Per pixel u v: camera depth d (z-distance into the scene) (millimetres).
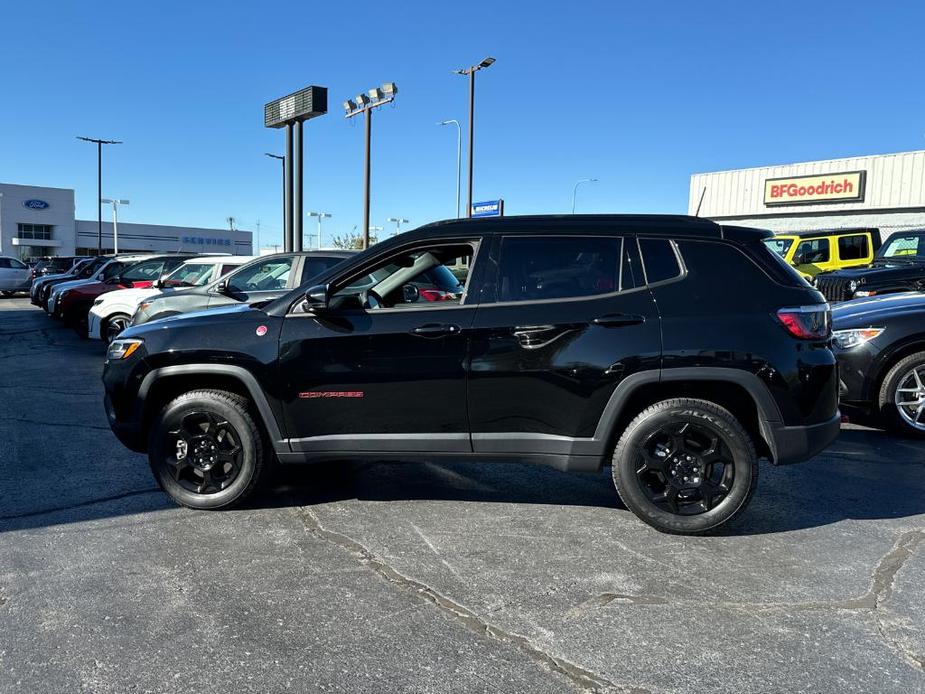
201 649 2723
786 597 3156
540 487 4777
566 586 3273
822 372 3799
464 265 4176
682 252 3920
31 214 67188
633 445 3855
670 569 3457
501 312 3924
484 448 3977
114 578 3344
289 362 4055
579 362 3816
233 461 4223
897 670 2578
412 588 3252
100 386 8883
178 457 4254
